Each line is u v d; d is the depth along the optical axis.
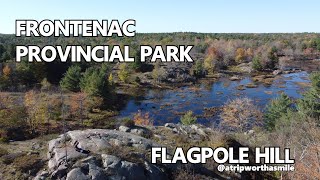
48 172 19.50
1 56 93.94
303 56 152.12
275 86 93.44
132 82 96.62
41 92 69.44
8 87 75.62
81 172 18.84
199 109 72.06
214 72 114.62
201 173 22.77
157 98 82.06
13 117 43.94
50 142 23.41
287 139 32.62
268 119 52.09
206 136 30.30
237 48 148.38
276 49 150.50
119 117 64.06
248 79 105.56
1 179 19.09
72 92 72.75
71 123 53.53
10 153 22.11
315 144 24.34
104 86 69.25
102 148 21.80
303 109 47.44
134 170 20.03
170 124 33.28
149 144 24.25
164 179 21.23
